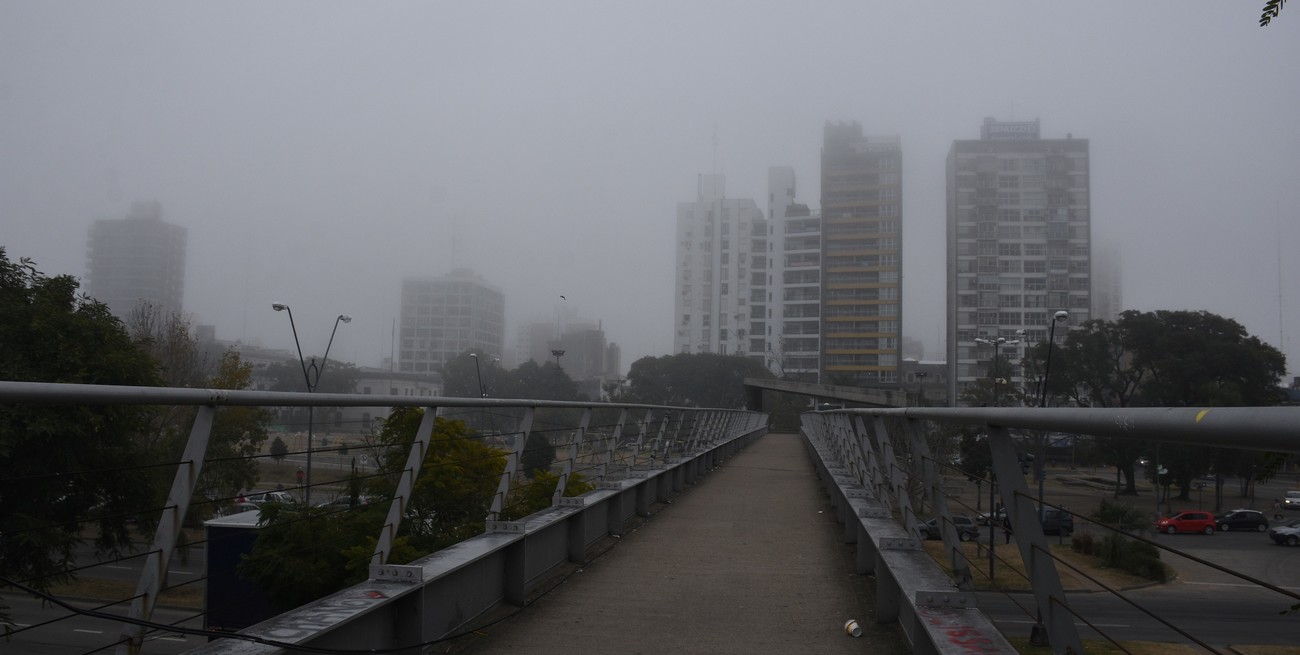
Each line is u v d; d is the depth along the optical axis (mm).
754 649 4871
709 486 15352
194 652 3074
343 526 7211
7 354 13156
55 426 9133
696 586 6598
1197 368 18594
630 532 9359
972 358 87438
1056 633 2906
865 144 101438
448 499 9500
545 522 6527
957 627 3572
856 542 8117
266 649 3115
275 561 6855
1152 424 1826
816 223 106438
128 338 15391
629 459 10734
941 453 14570
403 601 4273
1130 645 5566
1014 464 3066
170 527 2807
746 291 111812
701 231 120375
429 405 4477
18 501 6652
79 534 7586
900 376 98938
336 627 3486
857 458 8875
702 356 82812
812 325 105562
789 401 82312
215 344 60219
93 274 85375
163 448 14688
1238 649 5348
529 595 6184
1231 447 1582
